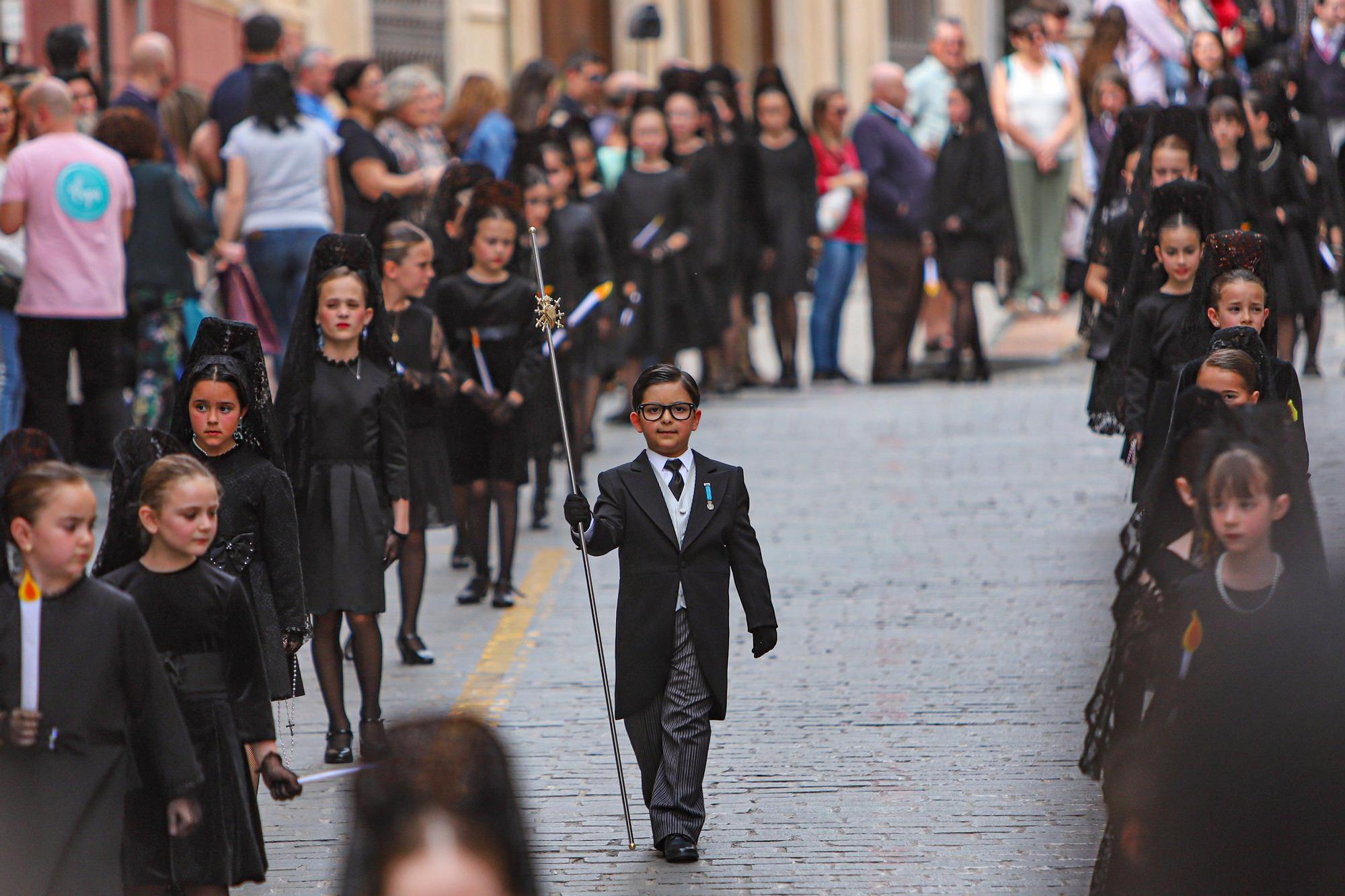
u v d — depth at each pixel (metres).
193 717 18.30
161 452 19.27
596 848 21.59
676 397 22.19
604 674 22.39
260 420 21.94
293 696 22.28
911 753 24.50
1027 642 29.70
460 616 33.53
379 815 8.04
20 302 40.38
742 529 22.39
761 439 50.22
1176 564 16.14
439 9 96.31
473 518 34.38
